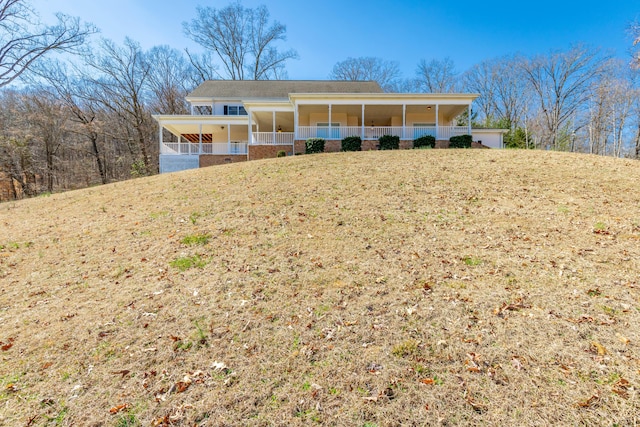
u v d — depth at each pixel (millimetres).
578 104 31375
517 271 3854
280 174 9266
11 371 2520
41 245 5375
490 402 2076
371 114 20547
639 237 4594
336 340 2783
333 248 4695
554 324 2848
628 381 2172
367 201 6652
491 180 7723
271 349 2705
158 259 4617
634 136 29172
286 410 2100
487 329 2828
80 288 3896
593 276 3652
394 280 3768
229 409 2123
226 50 34344
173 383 2365
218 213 6402
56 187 29031
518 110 36500
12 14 17781
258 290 3676
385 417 2012
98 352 2732
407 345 2656
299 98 17359
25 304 3566
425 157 10617
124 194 8641
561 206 5973
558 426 1881
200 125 20047
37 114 27000
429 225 5406
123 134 31578
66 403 2209
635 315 2916
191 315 3238
